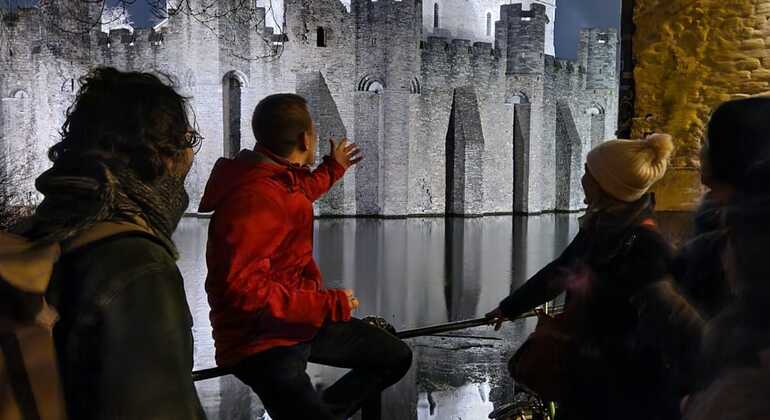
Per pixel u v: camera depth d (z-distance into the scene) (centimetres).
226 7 4556
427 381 1401
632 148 254
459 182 5516
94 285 137
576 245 287
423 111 5319
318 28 5009
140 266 140
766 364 111
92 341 136
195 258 2923
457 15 7006
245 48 4747
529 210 5925
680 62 401
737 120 160
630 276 240
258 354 254
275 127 266
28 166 4131
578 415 259
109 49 4791
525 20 5788
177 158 169
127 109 157
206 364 1466
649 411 236
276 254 259
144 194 152
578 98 6594
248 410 1208
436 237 4244
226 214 248
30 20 4609
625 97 424
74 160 153
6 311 133
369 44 5088
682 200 390
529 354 277
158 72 185
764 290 115
